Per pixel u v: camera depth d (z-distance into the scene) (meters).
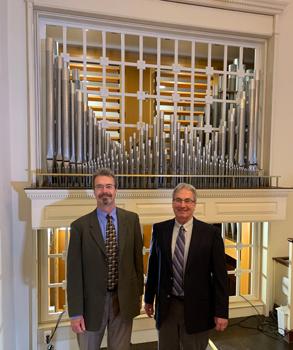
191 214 1.75
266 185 2.65
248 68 3.38
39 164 2.29
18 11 2.20
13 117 2.24
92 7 2.26
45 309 2.42
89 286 1.70
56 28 2.69
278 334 2.49
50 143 2.21
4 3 2.08
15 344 2.29
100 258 1.71
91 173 2.25
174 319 1.75
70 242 1.74
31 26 2.20
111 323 1.79
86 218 1.77
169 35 2.53
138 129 2.39
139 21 2.37
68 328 2.39
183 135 2.52
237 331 2.53
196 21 2.45
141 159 2.35
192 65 2.58
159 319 1.77
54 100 2.21
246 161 2.58
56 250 2.53
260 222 2.75
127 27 2.42
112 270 1.74
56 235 2.53
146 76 3.35
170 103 3.03
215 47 2.98
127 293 1.74
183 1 2.40
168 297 1.75
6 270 2.05
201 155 2.45
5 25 2.12
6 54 2.14
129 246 1.78
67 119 2.22
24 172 2.28
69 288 1.70
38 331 2.33
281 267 2.72
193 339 1.73
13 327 2.25
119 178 2.34
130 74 3.33
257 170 2.63
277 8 2.56
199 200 2.42
